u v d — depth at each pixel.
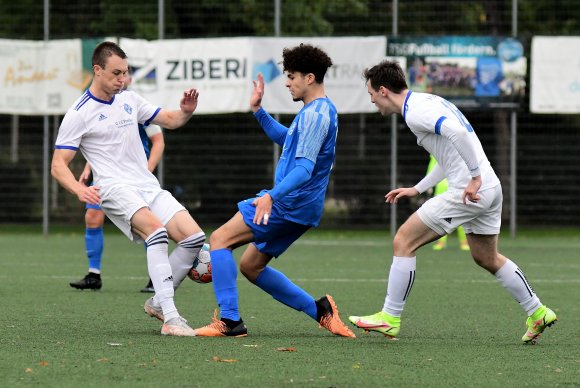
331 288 32.38
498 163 58.75
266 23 61.16
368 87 20.59
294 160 20.38
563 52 54.19
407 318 24.91
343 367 16.91
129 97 22.22
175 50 55.06
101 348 18.75
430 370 16.73
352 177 60.00
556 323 24.06
